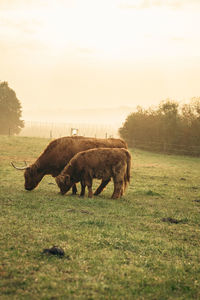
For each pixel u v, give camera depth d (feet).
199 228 27.89
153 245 22.38
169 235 25.45
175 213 33.09
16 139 117.50
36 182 42.22
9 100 236.84
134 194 43.37
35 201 34.32
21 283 15.57
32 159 75.82
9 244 20.56
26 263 17.84
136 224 27.81
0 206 31.17
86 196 40.19
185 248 22.36
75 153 42.42
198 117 124.67
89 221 26.84
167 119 131.23
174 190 48.42
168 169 76.84
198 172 74.74
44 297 14.49
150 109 144.36
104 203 35.24
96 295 14.99
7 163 67.77
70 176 39.22
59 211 30.35
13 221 25.90
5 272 16.55
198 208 36.60
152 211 33.14
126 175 40.34
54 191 42.65
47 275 16.52
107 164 38.68
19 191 40.70
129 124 147.54
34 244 20.86
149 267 18.71
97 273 17.25
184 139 126.93
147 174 65.41
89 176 38.68
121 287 15.97
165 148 128.67
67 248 20.42
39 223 25.86
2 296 14.39
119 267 18.24
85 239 22.48
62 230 24.21
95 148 40.81
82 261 18.63
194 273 18.38
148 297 15.29
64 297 14.62
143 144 140.46
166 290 16.07
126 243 22.36
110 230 25.09
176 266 19.08
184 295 15.74
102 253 20.16
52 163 42.39
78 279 16.39
